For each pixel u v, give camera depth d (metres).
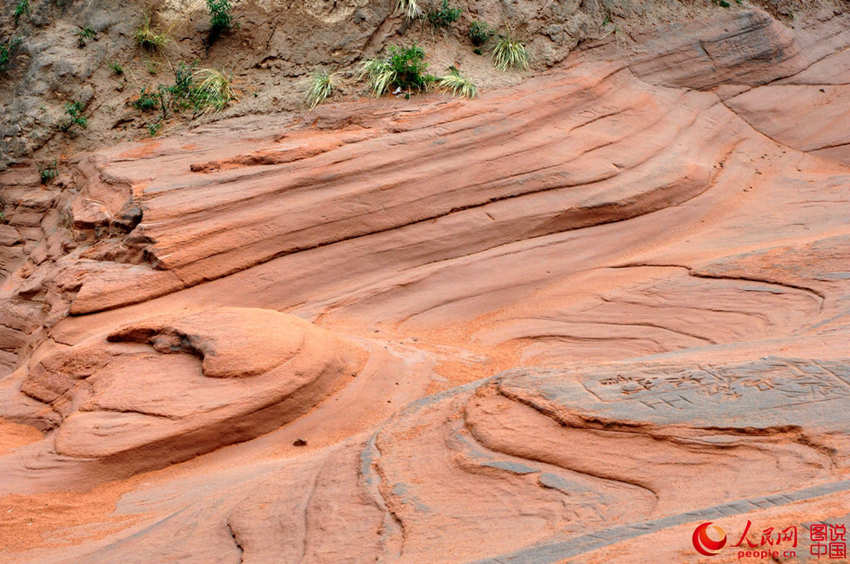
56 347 9.83
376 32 15.50
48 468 6.81
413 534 3.96
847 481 3.34
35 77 15.05
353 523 4.25
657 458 4.04
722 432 4.06
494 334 10.32
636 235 12.77
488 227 12.27
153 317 8.80
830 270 9.16
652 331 9.25
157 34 15.56
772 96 17.34
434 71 14.88
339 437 7.32
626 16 17.38
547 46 16.20
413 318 10.84
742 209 13.62
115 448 6.89
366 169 12.22
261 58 15.47
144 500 6.25
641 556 2.90
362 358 8.55
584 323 10.01
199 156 13.13
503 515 3.92
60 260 11.70
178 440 7.06
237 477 6.15
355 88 14.55
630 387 4.75
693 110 16.42
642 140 14.64
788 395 4.27
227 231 11.13
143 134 14.55
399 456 4.90
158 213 11.18
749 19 18.11
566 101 14.69
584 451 4.27
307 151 12.29
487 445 4.62
